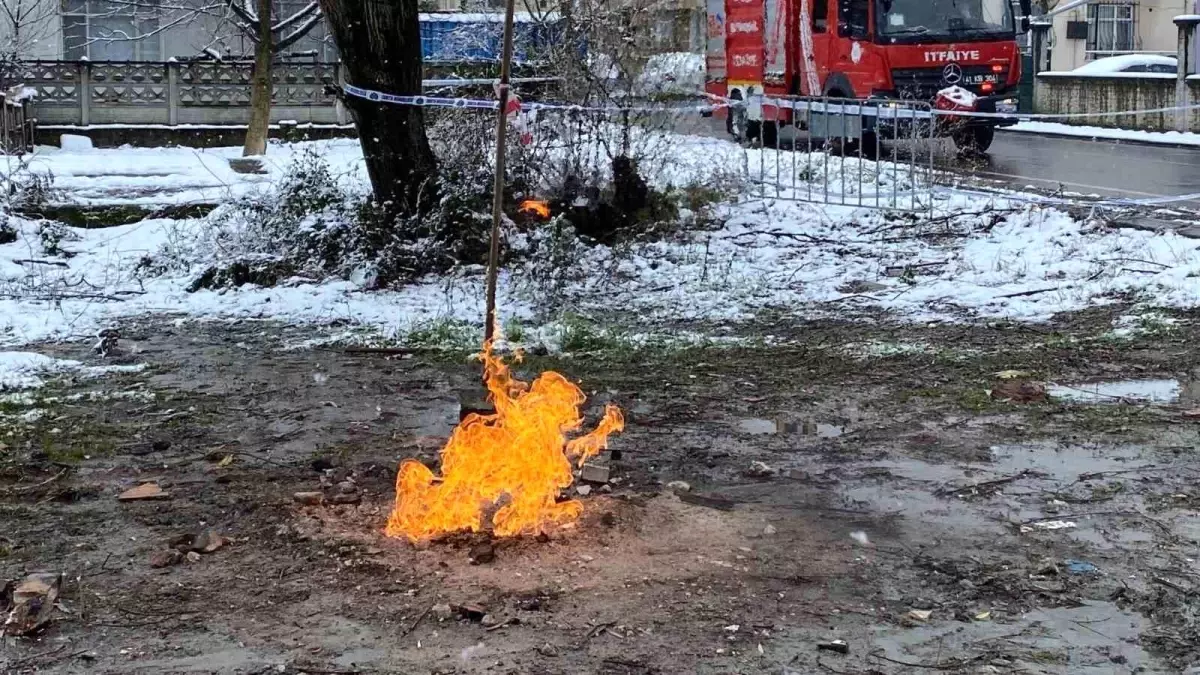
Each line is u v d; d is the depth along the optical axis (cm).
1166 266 1212
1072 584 502
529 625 461
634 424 745
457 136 1362
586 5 1467
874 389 827
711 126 2819
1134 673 428
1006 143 2734
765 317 1088
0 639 454
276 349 977
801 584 500
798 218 1561
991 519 577
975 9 2330
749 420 754
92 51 2919
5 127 2098
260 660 437
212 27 2906
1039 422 742
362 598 486
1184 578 506
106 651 445
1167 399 793
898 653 442
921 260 1333
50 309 1152
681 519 571
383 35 1250
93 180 1870
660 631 457
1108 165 2177
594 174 1428
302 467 662
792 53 2500
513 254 1269
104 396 823
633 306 1140
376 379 869
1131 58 3584
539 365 904
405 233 1280
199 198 1689
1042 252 1317
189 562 526
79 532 566
